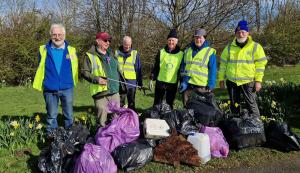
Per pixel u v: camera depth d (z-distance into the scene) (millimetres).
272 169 5492
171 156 5465
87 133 5852
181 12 17703
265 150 6129
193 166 5438
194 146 5570
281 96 10062
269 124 6453
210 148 5727
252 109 6945
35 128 6406
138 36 18906
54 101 6270
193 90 6766
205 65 6680
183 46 17797
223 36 18625
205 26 17828
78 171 4836
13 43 16062
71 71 6293
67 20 19344
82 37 19375
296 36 22891
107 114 6543
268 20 24094
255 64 6816
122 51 7715
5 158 5684
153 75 7230
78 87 14688
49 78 6145
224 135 6223
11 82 16609
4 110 9562
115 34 19328
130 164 5172
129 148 5266
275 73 18547
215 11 17688
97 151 4926
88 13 19828
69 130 5715
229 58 7055
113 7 19516
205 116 6238
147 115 6246
